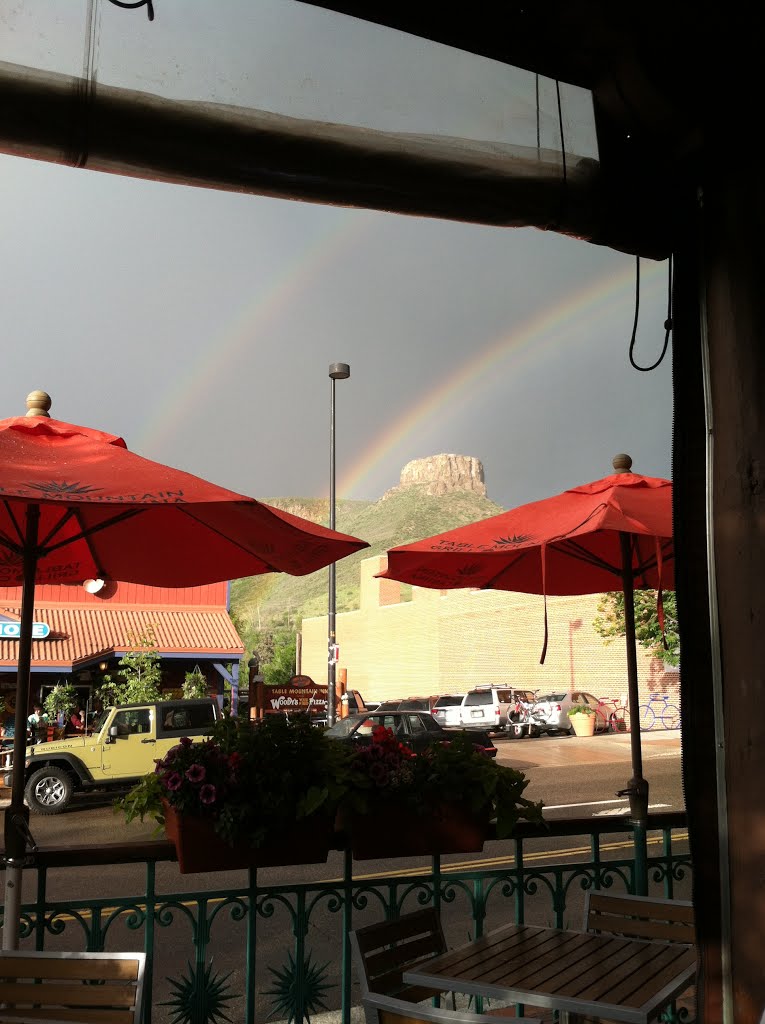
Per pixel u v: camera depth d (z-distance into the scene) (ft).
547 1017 14.66
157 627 96.17
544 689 121.80
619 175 8.71
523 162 8.49
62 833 44.06
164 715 52.85
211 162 7.52
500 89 8.44
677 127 8.30
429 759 13.96
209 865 12.65
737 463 8.14
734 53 7.77
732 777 7.91
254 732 13.05
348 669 179.42
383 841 13.50
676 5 7.68
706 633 8.29
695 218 8.69
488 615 135.74
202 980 12.76
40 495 9.78
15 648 86.94
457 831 13.80
